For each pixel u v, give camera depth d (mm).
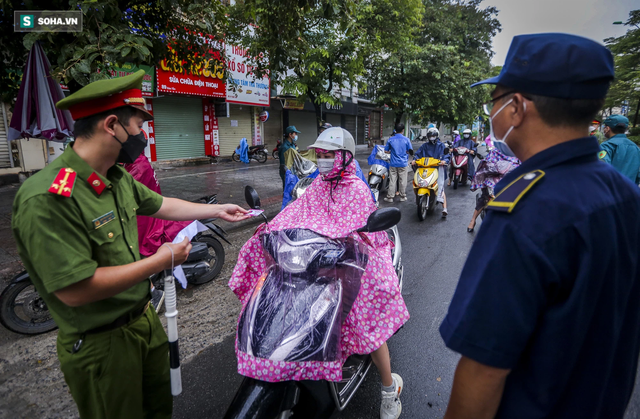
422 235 5805
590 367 841
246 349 1604
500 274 804
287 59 6129
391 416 2131
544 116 871
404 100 14461
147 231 3051
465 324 829
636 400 2449
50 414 2262
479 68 16922
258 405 1507
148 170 2938
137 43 3561
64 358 1450
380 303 1844
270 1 4941
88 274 1253
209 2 5086
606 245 790
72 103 1350
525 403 844
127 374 1536
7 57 4527
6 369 2660
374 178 5895
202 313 3428
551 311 798
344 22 4820
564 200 802
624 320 897
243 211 2033
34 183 1271
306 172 4066
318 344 1600
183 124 14148
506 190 891
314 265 1808
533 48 857
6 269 4211
